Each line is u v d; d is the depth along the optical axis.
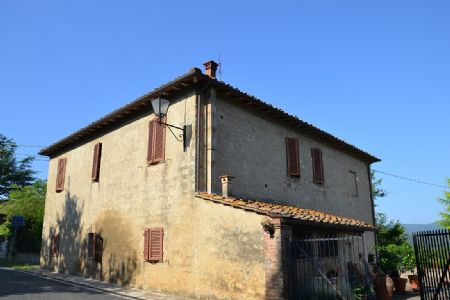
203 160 10.71
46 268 17.08
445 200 21.39
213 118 10.95
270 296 8.12
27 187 25.20
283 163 13.41
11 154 34.22
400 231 19.66
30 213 23.08
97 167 14.66
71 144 17.08
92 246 14.23
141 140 12.89
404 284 12.85
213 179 10.55
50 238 17.28
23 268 17.75
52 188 18.06
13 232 23.19
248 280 8.70
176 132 11.44
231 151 11.37
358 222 12.01
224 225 9.51
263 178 12.34
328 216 11.33
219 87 11.12
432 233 8.88
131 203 12.66
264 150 12.67
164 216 11.25
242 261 8.91
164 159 11.66
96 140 15.34
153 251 11.23
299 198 13.77
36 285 11.95
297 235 9.67
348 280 9.49
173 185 11.17
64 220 16.38
